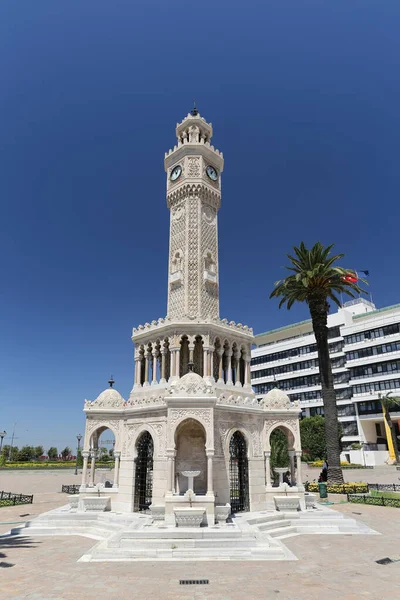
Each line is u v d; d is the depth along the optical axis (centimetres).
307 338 12138
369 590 1622
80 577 1797
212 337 3634
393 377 9794
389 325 10112
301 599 1525
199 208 4203
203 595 1570
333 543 2453
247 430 3309
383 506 3809
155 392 3578
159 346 3769
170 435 2817
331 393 4859
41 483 6344
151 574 1844
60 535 2723
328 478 4700
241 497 3216
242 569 1922
